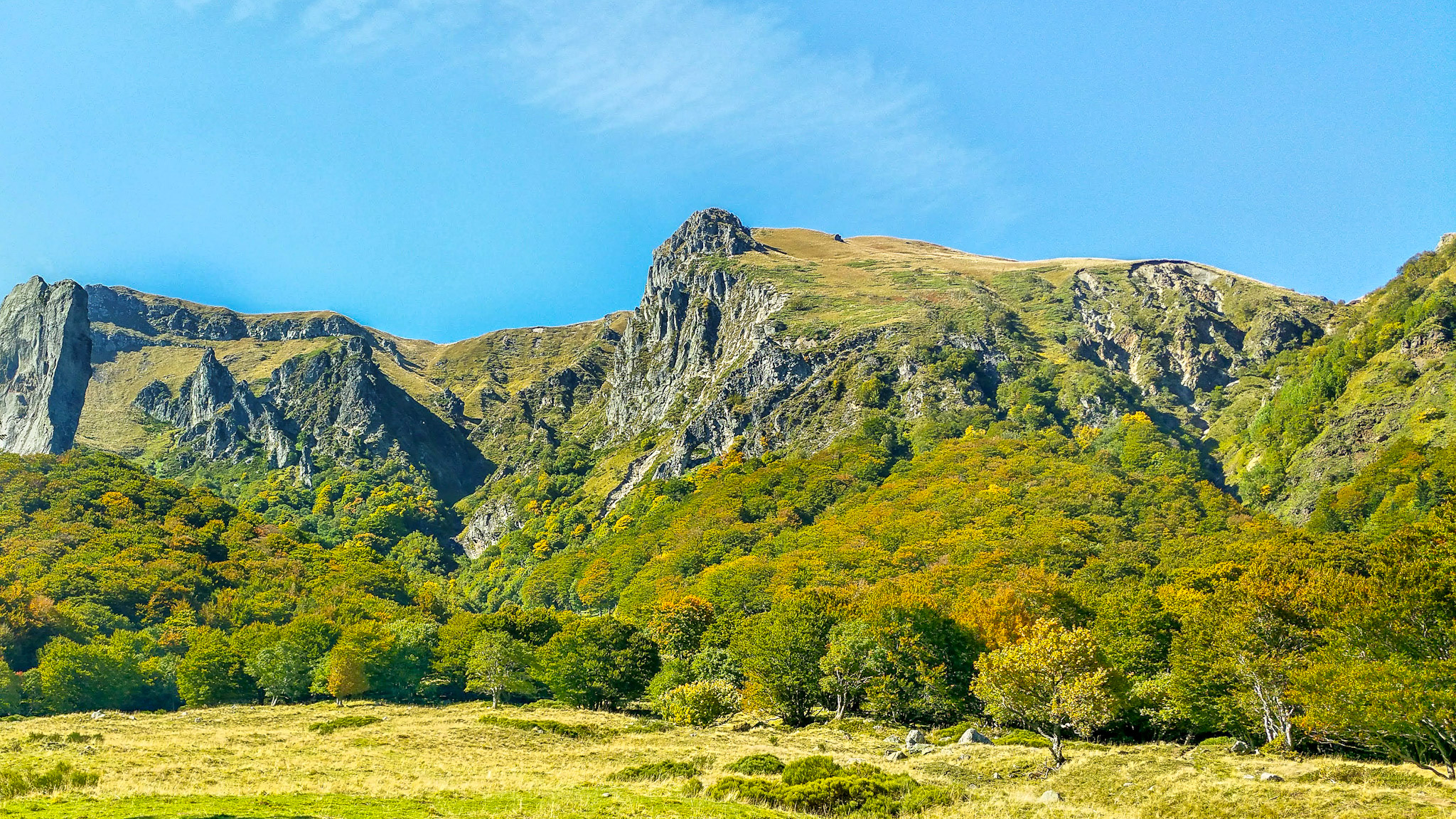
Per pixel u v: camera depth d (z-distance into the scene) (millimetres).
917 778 60344
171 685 134750
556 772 61531
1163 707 76500
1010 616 96250
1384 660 58875
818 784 52250
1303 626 70562
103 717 108312
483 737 81625
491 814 42531
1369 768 53375
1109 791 56375
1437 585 58312
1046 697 67938
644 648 118312
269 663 127875
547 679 118375
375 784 51906
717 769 63562
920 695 90562
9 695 117688
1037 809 50594
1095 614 100375
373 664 128000
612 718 103438
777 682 96250
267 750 67625
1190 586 107750
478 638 130625
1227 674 68438
